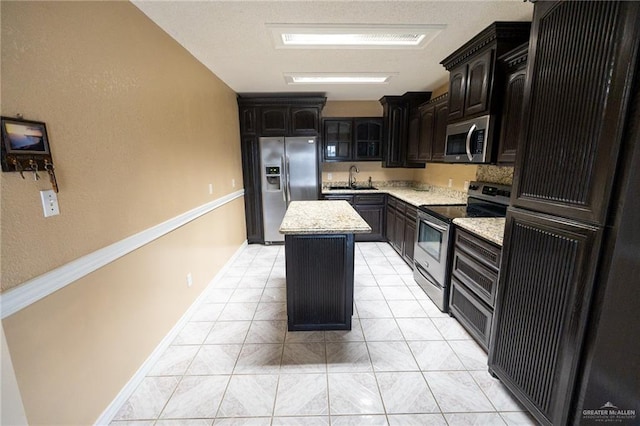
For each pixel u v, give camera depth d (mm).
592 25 1048
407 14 1978
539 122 1320
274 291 2994
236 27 2113
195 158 2664
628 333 1156
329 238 2141
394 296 2846
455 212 2623
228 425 1484
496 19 2055
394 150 4586
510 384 1576
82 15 1352
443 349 2061
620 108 975
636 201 1018
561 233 1219
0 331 1002
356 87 3930
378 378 1790
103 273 1478
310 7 1872
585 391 1188
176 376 1818
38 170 1115
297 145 4406
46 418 1173
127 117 1682
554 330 1282
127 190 1675
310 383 1753
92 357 1403
